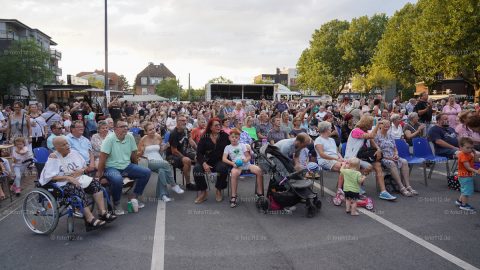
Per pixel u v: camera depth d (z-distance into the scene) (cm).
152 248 460
